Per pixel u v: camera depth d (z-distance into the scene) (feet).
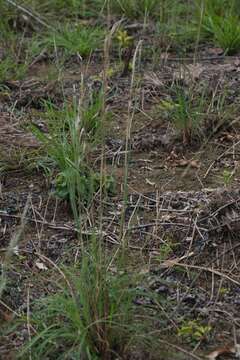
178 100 22.35
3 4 29.09
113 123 22.33
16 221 18.26
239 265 16.87
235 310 15.60
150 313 15.24
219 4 29.32
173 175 20.06
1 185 19.52
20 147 20.89
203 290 16.17
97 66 26.11
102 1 29.99
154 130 21.98
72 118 20.48
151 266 16.70
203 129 21.58
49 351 14.19
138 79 23.44
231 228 17.48
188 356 14.38
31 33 28.66
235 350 14.58
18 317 15.26
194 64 24.45
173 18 28.43
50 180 19.27
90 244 16.69
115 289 14.40
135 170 20.27
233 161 20.62
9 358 14.37
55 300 14.62
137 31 28.73
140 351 14.33
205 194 18.89
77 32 27.22
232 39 27.04
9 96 23.80
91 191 17.16
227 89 23.57
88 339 14.07
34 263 16.88
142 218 18.25
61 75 23.63
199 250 17.22
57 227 18.02
